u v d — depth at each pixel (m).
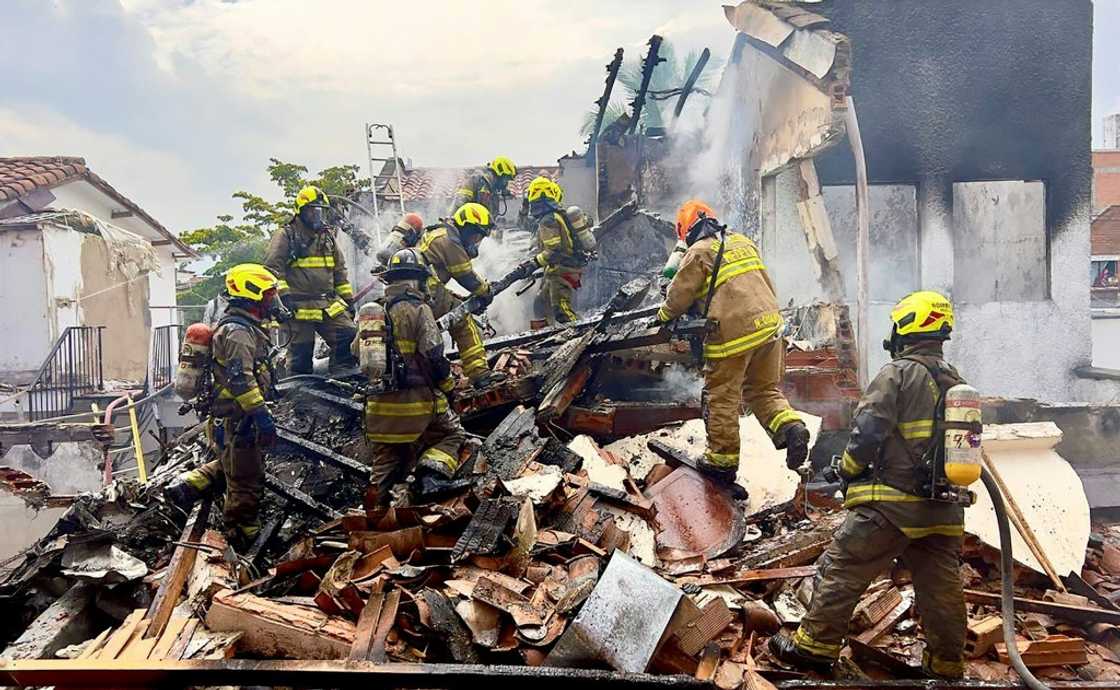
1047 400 10.02
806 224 8.61
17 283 12.90
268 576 4.37
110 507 5.64
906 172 9.73
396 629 3.58
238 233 27.27
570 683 3.12
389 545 4.22
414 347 5.06
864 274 7.85
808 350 6.88
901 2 9.57
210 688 3.29
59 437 9.23
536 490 4.58
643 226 10.90
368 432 5.20
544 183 8.08
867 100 9.64
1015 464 5.32
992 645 3.94
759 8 8.70
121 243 15.11
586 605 3.36
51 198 14.00
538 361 7.06
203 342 5.21
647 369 6.77
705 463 5.14
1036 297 9.98
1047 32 9.62
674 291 4.97
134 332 15.90
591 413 6.07
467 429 6.27
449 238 7.06
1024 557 4.74
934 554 3.54
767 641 3.85
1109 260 27.00
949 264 9.78
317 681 3.18
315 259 7.55
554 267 8.22
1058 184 9.81
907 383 3.47
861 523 3.52
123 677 3.21
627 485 5.23
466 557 3.96
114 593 4.49
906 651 3.89
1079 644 3.88
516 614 3.50
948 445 3.31
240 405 5.12
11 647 4.03
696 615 3.39
